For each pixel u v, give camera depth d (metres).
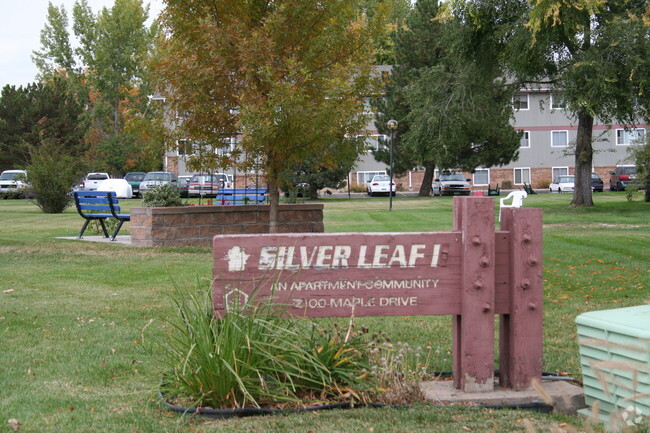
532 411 4.49
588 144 28.78
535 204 31.42
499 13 25.94
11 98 56.28
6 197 41.12
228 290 4.66
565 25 23.27
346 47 13.44
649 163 32.09
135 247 14.05
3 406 4.61
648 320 4.07
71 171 27.83
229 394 4.44
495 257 4.82
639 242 14.57
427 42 43.66
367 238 4.71
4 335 6.64
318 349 4.79
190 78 12.55
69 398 4.77
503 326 4.93
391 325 7.22
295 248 4.68
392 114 44.53
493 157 44.59
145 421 4.24
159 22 12.75
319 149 13.22
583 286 9.89
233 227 14.77
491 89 29.33
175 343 5.08
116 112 63.66
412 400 4.61
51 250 13.51
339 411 4.36
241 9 12.82
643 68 23.80
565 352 6.16
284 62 12.58
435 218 23.59
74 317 7.45
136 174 46.72
